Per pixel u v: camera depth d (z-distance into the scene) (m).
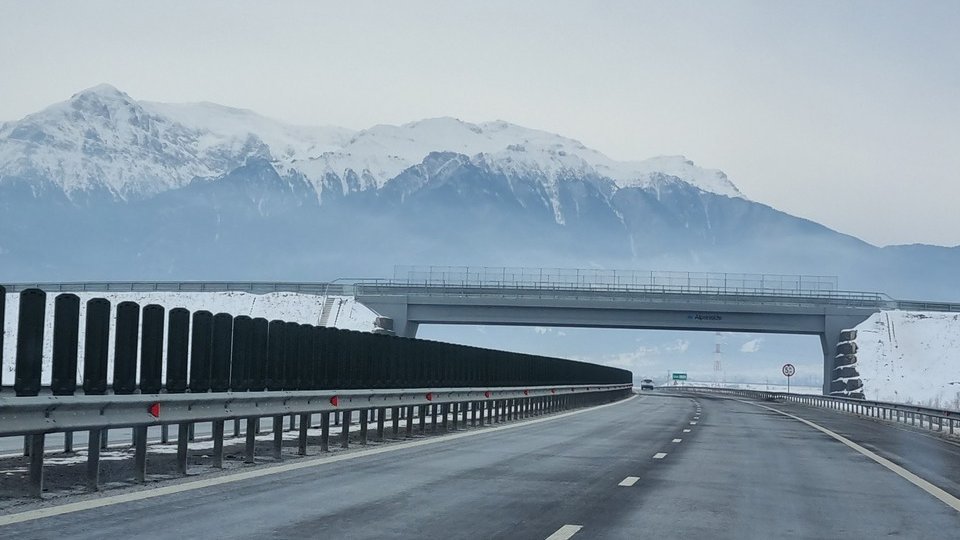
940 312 188.75
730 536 19.67
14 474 24.98
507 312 172.00
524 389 69.38
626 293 173.00
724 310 174.25
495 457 34.97
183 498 22.28
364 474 28.31
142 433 24.64
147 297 179.38
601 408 98.56
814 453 41.34
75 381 23.22
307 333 35.09
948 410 63.94
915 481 30.86
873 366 170.00
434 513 21.33
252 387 30.84
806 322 179.00
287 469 28.73
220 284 183.38
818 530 20.72
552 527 19.95
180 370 27.48
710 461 35.84
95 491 22.66
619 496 25.00
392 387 45.06
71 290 180.50
